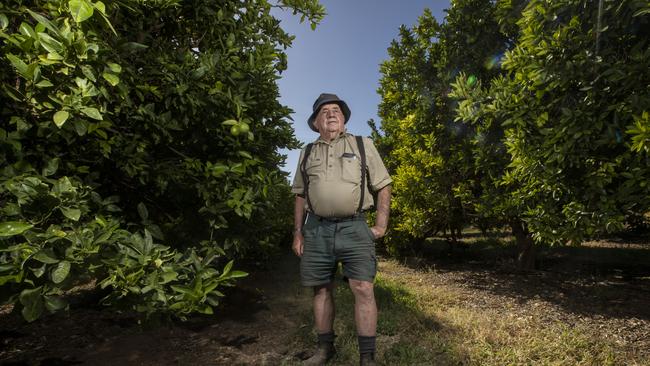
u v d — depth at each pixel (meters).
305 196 2.70
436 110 7.57
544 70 3.97
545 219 4.61
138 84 2.74
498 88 4.91
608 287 5.43
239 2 3.60
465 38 6.88
